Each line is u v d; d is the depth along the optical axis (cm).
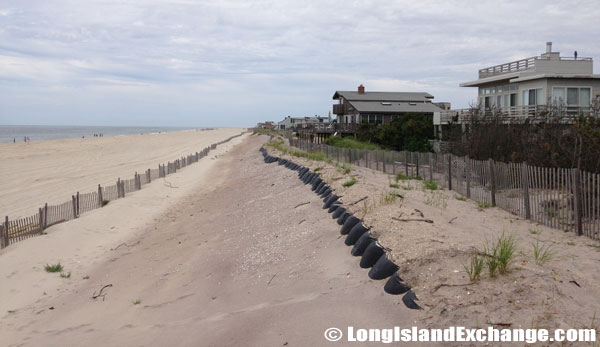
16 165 4025
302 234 948
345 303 584
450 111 3056
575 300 485
